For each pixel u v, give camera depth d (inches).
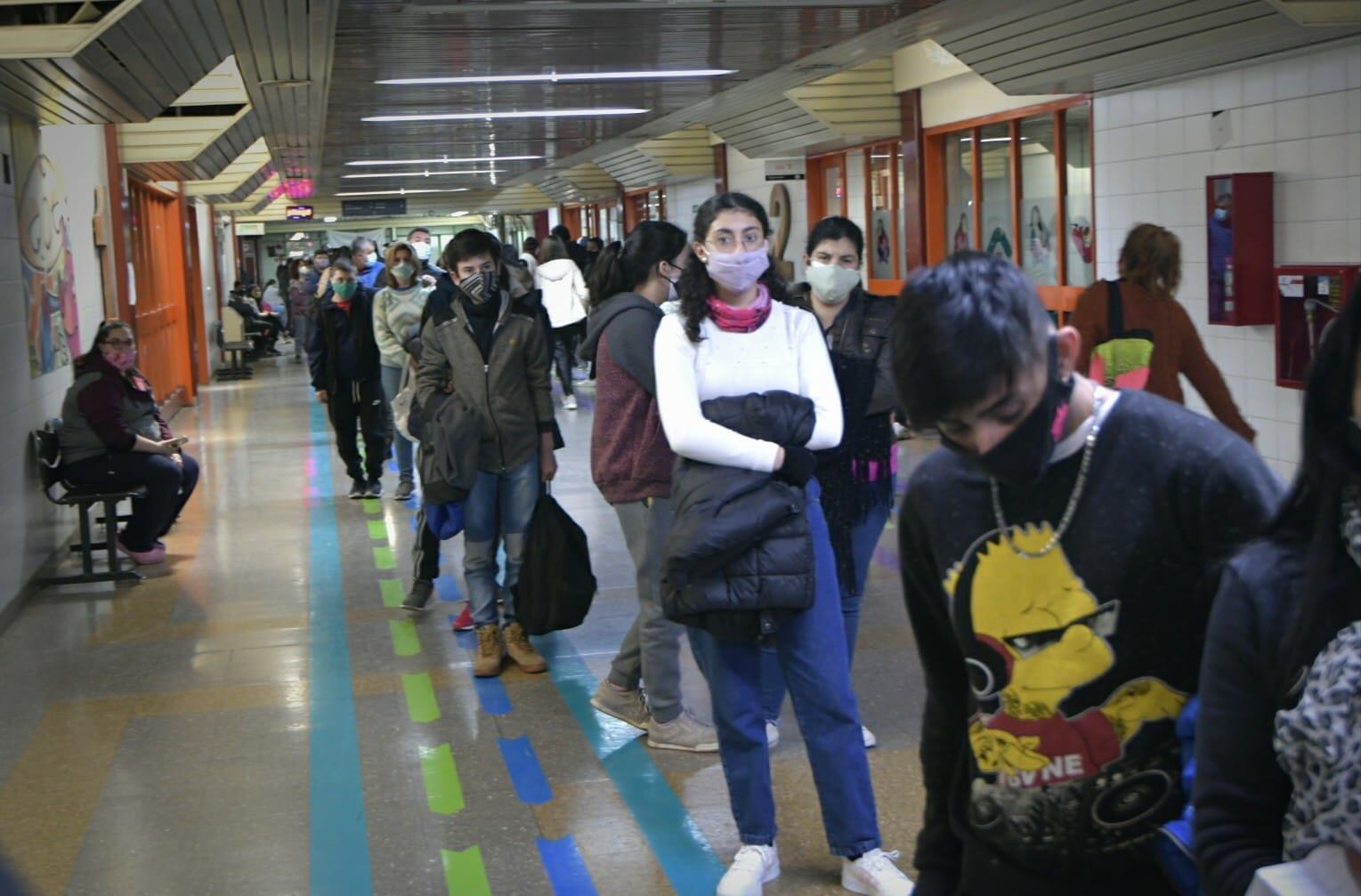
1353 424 60.9
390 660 255.9
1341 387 60.9
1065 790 76.9
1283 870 59.7
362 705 230.5
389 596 305.9
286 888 163.6
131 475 329.1
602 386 195.2
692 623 148.5
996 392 68.4
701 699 224.5
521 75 447.5
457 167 981.8
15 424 311.6
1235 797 65.2
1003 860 80.0
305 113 514.9
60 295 383.6
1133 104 410.3
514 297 238.1
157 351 679.7
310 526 390.3
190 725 223.1
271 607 299.4
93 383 327.3
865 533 182.9
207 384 896.9
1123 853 76.8
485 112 573.9
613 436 194.4
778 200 781.9
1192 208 384.8
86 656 265.6
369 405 426.6
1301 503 64.9
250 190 921.5
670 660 202.5
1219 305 353.4
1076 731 76.1
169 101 357.7
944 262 70.8
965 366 67.6
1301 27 294.5
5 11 243.1
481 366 236.2
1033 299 69.6
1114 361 213.5
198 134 557.0
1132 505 74.0
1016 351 67.8
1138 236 215.9
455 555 345.1
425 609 293.3
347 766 202.7
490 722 219.3
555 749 206.1
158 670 254.7
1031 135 505.7
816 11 341.4
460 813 183.9
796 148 686.5
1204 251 379.6
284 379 927.7
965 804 84.4
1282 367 338.0
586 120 635.5
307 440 588.7
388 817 183.6
